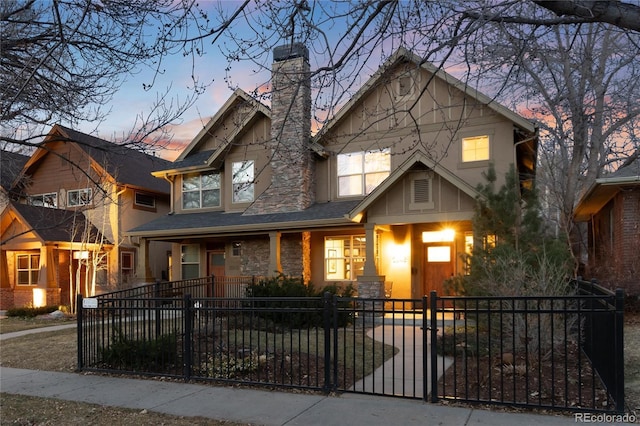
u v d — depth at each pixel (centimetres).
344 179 1683
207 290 1576
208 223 1730
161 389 688
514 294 780
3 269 2102
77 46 573
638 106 1431
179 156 2028
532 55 575
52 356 955
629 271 1298
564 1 452
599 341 637
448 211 1345
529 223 994
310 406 589
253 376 728
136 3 522
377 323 1268
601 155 1897
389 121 1539
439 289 1545
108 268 2088
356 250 1639
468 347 824
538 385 593
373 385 625
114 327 854
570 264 1003
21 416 579
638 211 1354
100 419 562
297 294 1229
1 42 535
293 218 1567
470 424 509
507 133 1415
